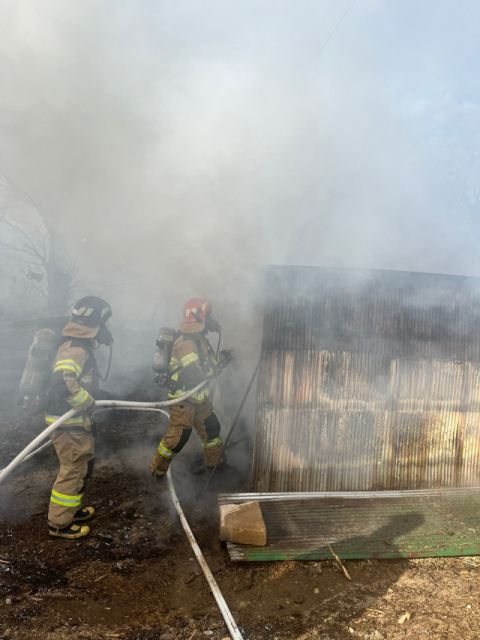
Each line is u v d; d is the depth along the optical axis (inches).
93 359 94.0
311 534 87.9
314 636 61.3
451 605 67.9
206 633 61.8
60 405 85.3
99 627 61.7
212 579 73.9
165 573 78.4
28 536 86.7
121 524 94.7
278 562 79.5
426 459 109.7
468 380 110.0
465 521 94.7
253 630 62.6
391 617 65.3
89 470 89.1
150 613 66.7
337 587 72.9
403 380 107.8
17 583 70.4
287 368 104.0
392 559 81.2
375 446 107.6
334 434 106.0
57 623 61.3
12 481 109.7
